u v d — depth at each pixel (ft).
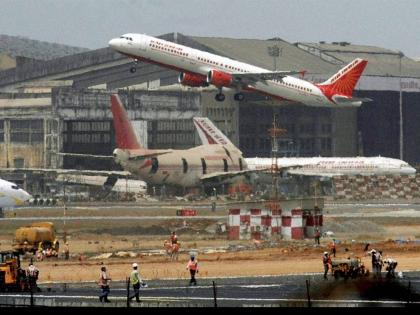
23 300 525.75
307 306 453.99
